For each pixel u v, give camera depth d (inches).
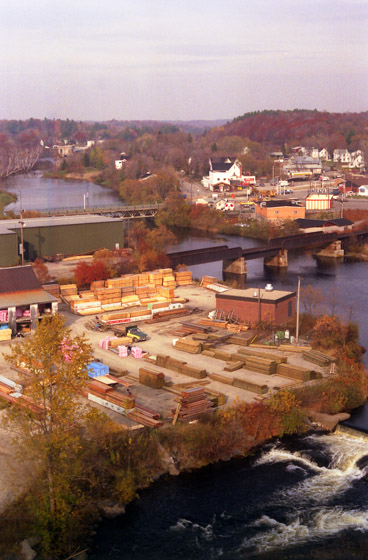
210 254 3865.7
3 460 1466.5
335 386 1942.7
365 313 2928.2
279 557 1267.2
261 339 2364.7
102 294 2805.1
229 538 1322.6
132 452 1521.9
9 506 1331.2
